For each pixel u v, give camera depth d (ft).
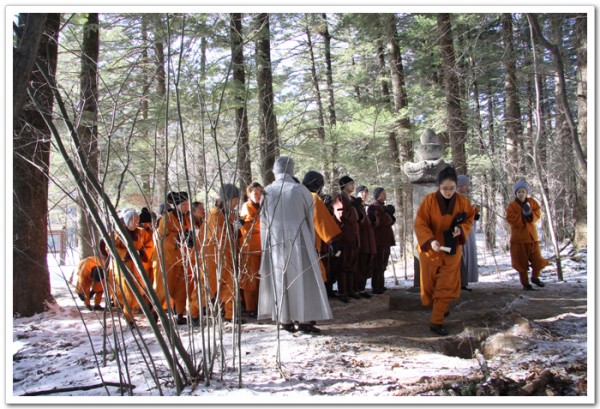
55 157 21.97
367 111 44.86
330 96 52.60
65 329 19.31
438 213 16.98
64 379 12.73
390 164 48.67
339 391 10.80
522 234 23.41
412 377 11.53
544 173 36.68
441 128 48.78
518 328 15.90
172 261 18.65
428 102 48.73
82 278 21.86
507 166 39.52
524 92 53.06
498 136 50.60
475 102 53.06
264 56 30.27
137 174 24.66
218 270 12.22
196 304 18.42
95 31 25.31
